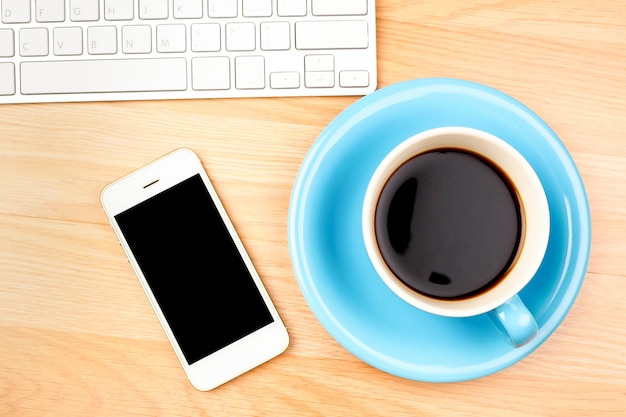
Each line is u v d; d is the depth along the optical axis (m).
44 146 0.62
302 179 0.58
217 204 0.61
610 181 0.62
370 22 0.61
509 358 0.58
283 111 0.62
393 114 0.58
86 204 0.62
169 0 0.61
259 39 0.61
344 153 0.58
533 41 0.62
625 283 0.61
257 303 0.62
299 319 0.62
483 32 0.62
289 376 0.62
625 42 0.62
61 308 0.62
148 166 0.61
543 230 0.54
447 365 0.58
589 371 0.61
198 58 0.61
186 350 0.61
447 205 0.57
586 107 0.62
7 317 0.62
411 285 0.58
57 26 0.61
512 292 0.54
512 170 0.55
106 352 0.62
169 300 0.62
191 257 0.62
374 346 0.58
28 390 0.62
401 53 0.62
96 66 0.61
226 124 0.62
